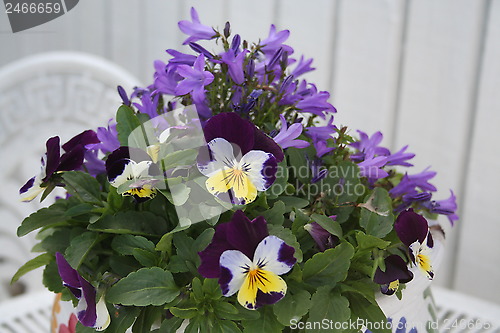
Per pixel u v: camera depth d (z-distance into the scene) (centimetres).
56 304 46
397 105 95
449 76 90
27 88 87
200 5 104
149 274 38
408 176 47
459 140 92
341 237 39
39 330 61
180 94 42
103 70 87
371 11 92
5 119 88
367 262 40
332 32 95
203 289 38
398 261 39
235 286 37
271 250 37
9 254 93
